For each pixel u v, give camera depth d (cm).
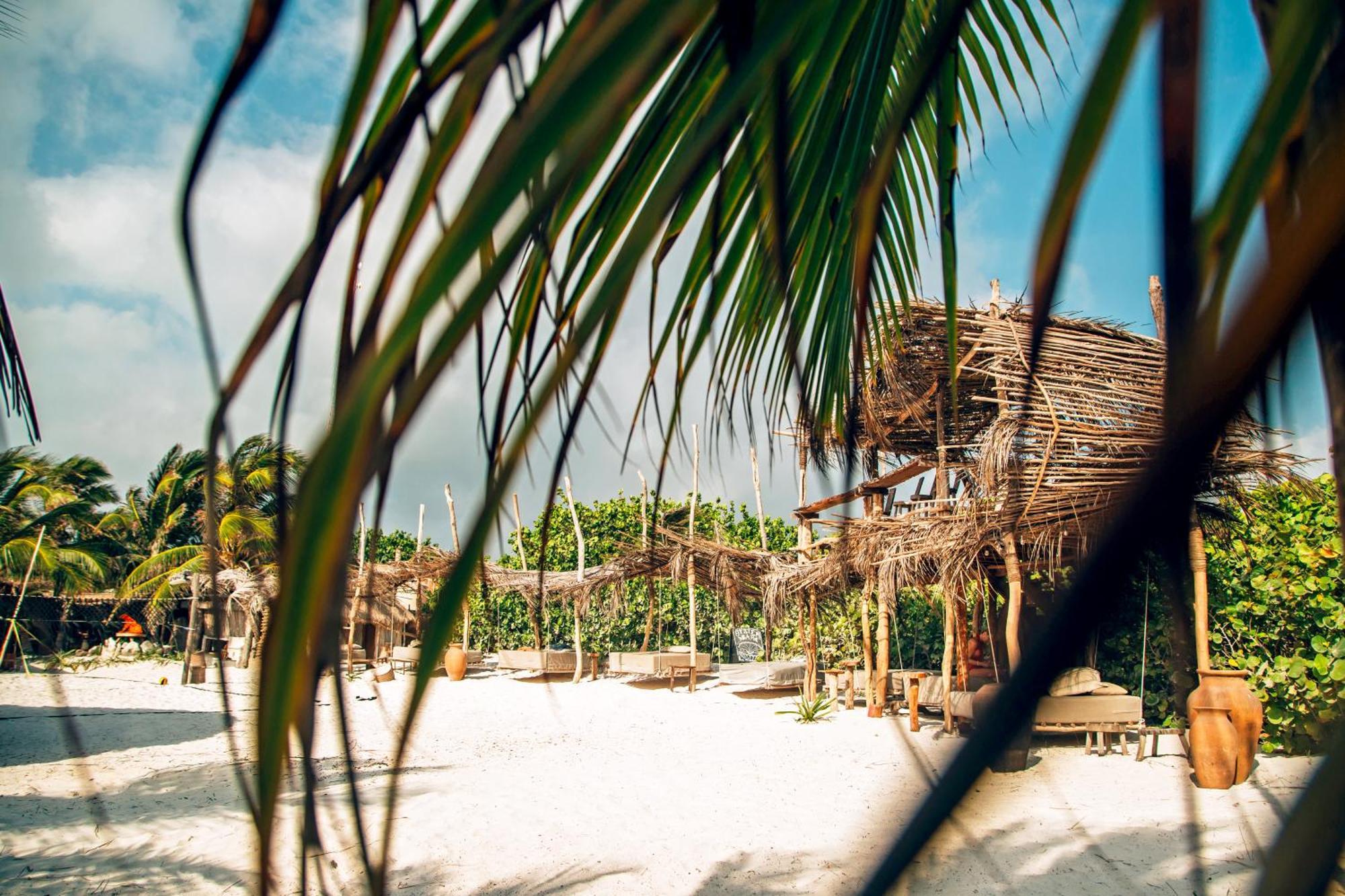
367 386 31
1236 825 593
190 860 618
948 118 122
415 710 35
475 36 47
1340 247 32
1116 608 31
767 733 1236
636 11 32
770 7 51
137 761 1077
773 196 51
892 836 33
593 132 31
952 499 959
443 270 30
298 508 32
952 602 1052
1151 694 1055
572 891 540
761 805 768
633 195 91
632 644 2558
